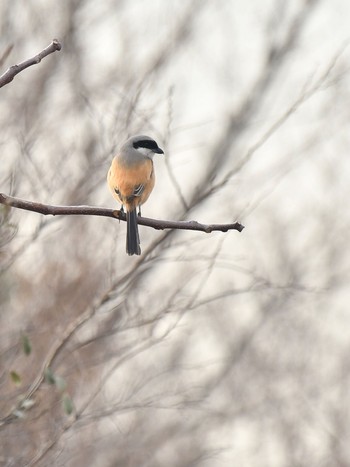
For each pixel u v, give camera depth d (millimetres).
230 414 18109
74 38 17297
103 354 13008
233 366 18641
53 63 16750
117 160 10906
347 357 19703
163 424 15977
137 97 13219
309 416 19250
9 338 12438
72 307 13273
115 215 8094
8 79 7070
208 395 15492
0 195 7695
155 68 17047
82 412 11641
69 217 14203
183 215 13281
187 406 14242
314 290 16766
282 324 19281
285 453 18812
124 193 10586
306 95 14812
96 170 13711
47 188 11844
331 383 19578
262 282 14055
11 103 15383
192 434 16469
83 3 17656
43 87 16141
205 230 8078
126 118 13352
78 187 13953
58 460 11625
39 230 11344
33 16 17250
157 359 15031
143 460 15273
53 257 13648
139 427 15414
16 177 11219
